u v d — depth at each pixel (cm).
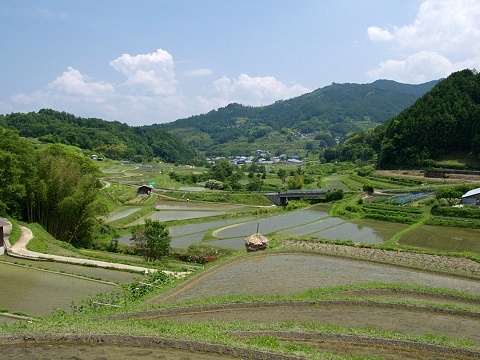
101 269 3772
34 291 2916
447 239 5156
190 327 1811
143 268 3891
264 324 1938
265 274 3180
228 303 2370
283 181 15975
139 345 1623
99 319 2097
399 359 1650
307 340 1816
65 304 2658
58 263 3841
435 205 7350
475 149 12862
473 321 2227
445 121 13675
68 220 5462
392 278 3152
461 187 8806
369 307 2406
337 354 1656
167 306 2323
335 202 9475
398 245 4650
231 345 1579
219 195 11806
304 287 2836
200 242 5419
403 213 7031
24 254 3959
